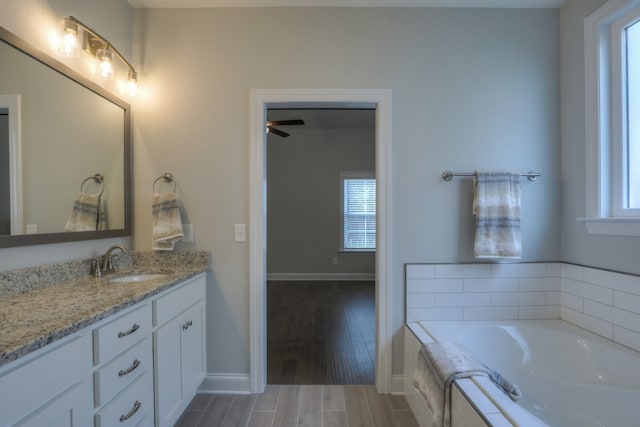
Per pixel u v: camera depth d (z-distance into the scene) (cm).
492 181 209
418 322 215
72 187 164
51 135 151
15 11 135
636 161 177
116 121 199
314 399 207
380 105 215
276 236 595
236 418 187
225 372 216
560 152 219
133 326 132
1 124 128
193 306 193
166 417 158
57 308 114
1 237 126
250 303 214
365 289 518
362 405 201
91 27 179
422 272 217
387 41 217
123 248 189
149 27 216
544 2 215
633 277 169
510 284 219
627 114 182
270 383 227
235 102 216
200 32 216
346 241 595
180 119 215
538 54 219
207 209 216
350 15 217
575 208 208
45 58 147
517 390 138
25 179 138
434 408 145
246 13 217
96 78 184
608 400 163
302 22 216
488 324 209
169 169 216
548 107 220
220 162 216
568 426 162
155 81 216
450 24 218
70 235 162
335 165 591
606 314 184
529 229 220
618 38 184
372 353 278
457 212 218
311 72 215
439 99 217
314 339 311
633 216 175
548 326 204
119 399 123
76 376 102
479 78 218
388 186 215
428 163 217
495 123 218
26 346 82
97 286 149
